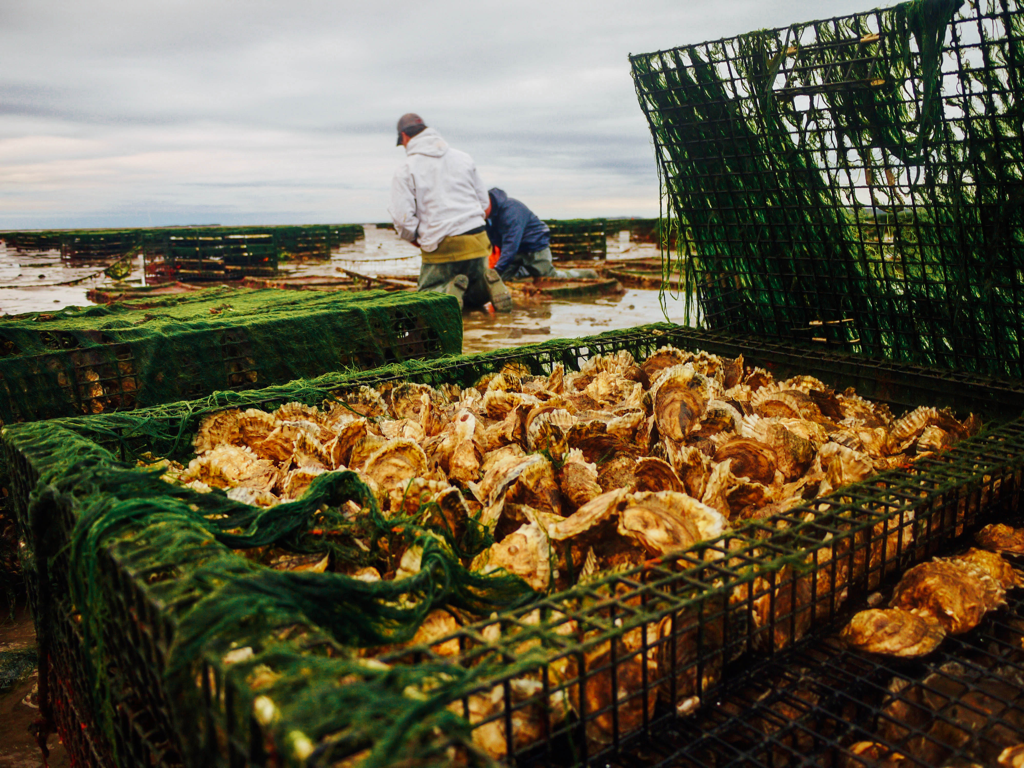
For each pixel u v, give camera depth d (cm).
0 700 309
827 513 194
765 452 305
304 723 94
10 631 359
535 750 157
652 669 176
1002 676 192
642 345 498
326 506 222
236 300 670
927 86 325
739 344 476
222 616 121
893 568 235
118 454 312
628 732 166
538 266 1909
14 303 1531
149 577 140
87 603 169
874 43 344
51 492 196
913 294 393
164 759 143
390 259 2944
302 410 360
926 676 189
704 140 442
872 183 379
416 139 1216
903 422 350
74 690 213
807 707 179
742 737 177
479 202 1279
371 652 168
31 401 388
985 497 264
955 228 357
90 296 1540
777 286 462
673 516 219
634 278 1881
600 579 159
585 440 308
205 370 447
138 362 421
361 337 517
